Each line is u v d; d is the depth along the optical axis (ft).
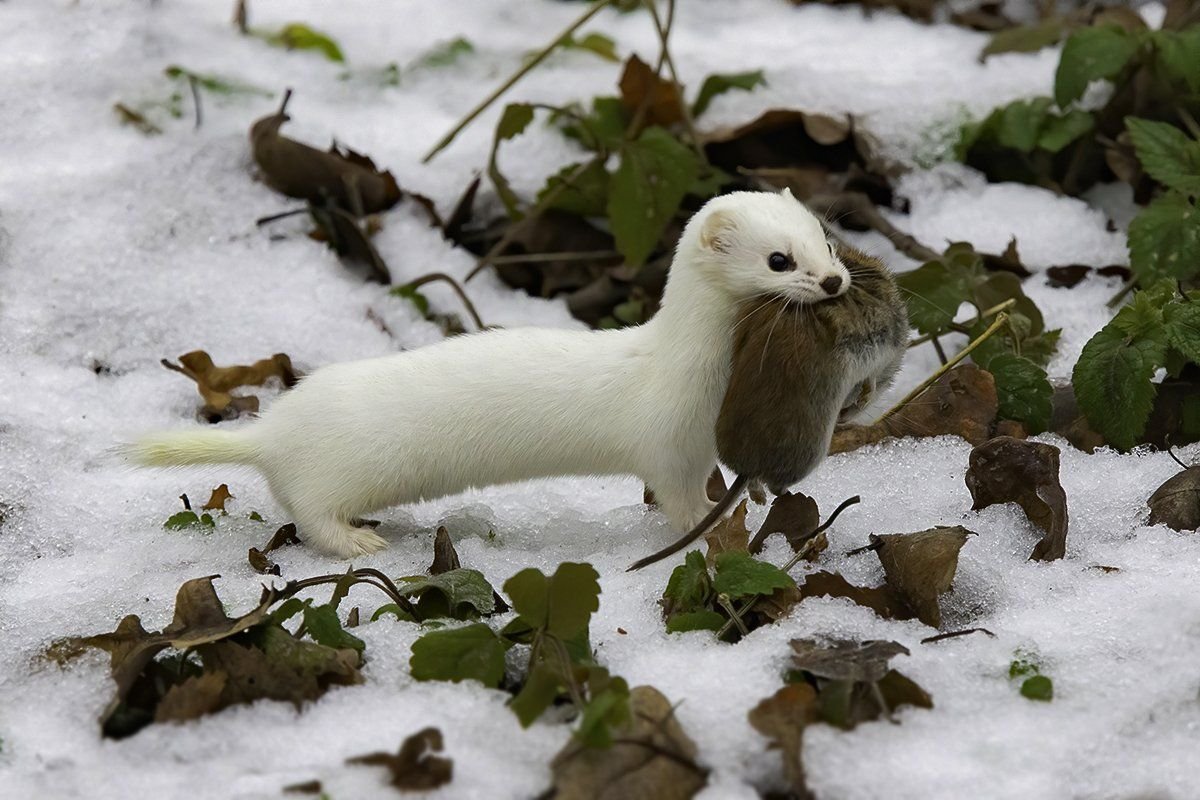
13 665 24.57
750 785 20.63
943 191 41.65
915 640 23.88
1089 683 22.74
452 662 22.65
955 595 25.76
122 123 42.88
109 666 23.90
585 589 21.83
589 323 39.75
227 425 34.27
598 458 29.37
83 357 36.11
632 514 30.66
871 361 26.55
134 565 28.35
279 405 29.55
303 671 22.61
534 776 20.54
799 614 24.50
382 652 23.82
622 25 51.96
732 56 47.98
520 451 29.09
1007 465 27.89
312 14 51.67
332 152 41.14
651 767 20.31
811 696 21.61
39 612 26.25
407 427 28.68
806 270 26.50
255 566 28.04
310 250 40.14
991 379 32.12
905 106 43.32
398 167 43.21
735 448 26.58
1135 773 20.81
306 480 28.84
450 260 40.98
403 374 29.04
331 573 27.86
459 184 42.88
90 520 30.32
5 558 29.07
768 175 41.01
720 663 22.91
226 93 44.62
